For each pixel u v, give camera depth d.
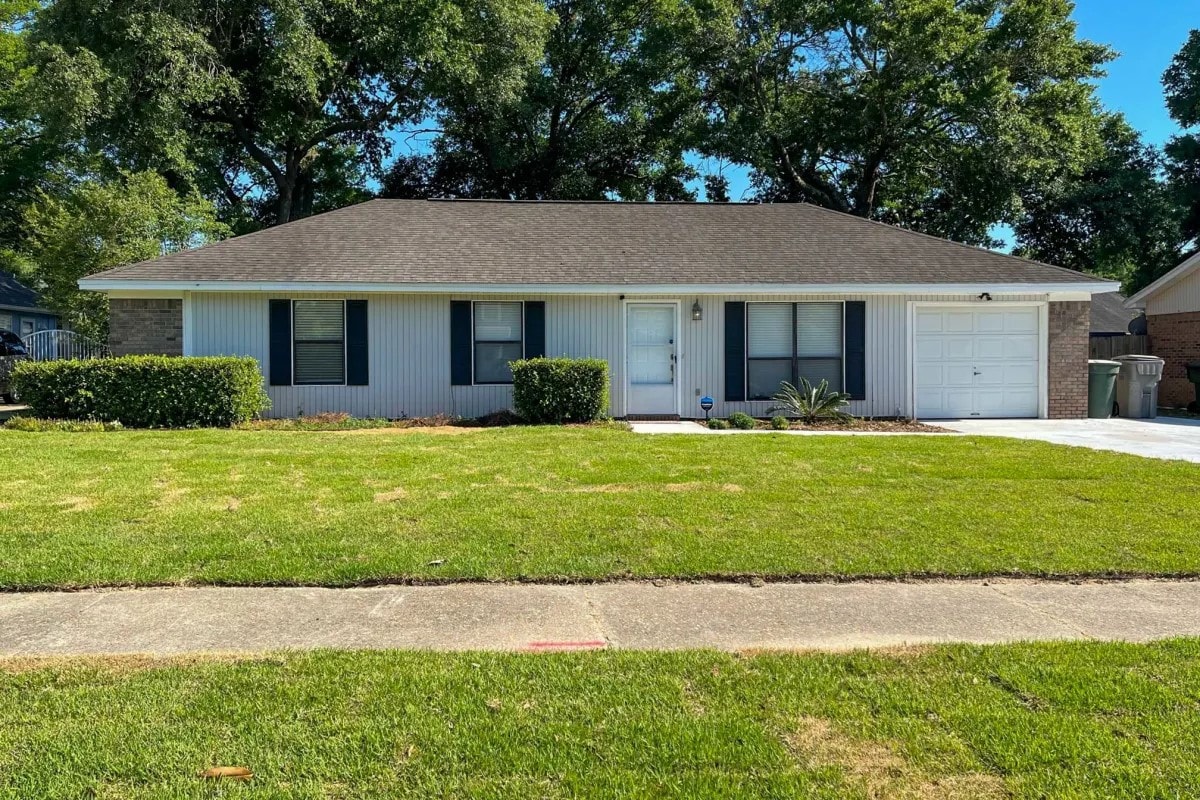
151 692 3.12
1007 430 12.20
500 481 7.36
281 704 3.02
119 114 21.05
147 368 11.77
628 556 5.01
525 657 3.52
